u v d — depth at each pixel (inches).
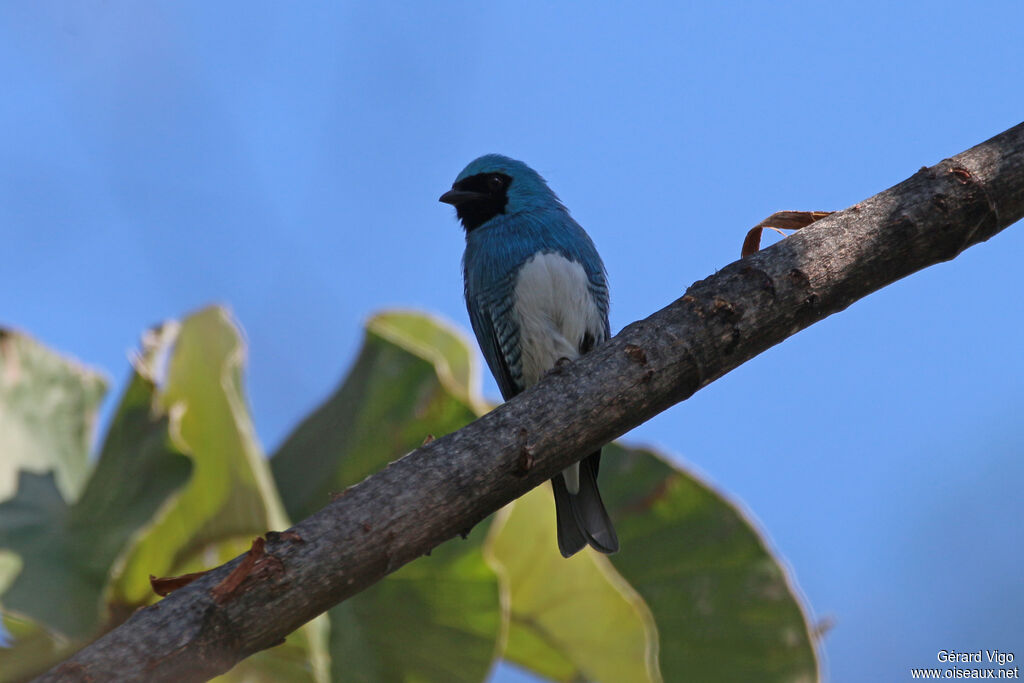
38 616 296.4
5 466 322.3
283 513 355.9
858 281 274.7
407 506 231.8
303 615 220.4
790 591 374.0
